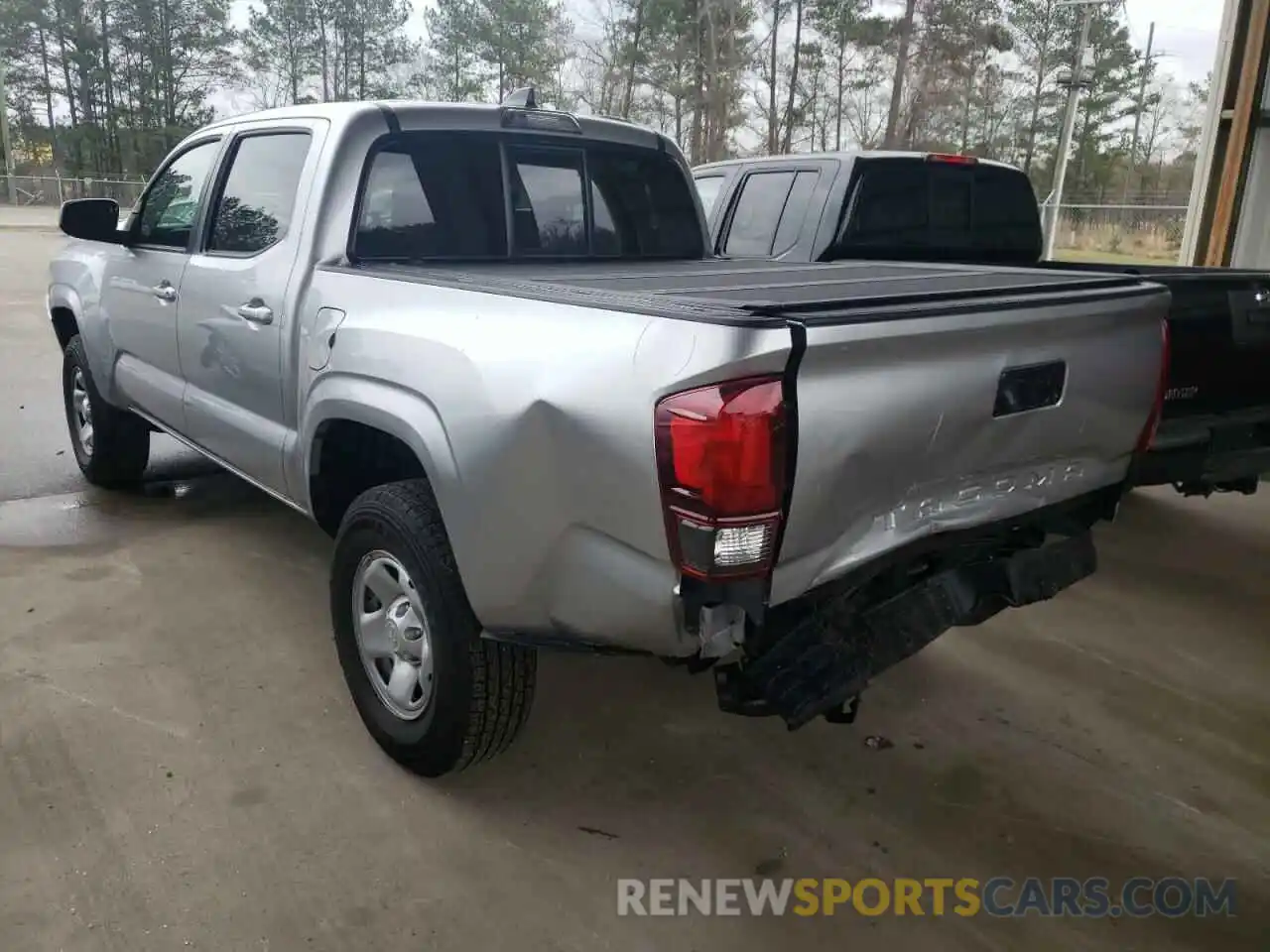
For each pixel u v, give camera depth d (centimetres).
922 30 3856
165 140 5669
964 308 231
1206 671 390
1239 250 873
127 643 374
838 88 4066
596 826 283
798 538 214
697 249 454
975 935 248
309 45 5709
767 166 628
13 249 2347
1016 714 354
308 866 260
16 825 269
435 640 273
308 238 332
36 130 5972
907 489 235
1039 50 4406
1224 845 285
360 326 294
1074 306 259
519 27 4731
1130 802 304
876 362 217
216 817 276
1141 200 4372
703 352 201
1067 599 460
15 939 230
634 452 212
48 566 443
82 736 312
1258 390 474
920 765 321
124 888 248
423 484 289
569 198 398
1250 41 822
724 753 323
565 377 226
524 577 243
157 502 538
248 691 343
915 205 600
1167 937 250
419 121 347
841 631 236
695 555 207
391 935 238
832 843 281
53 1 5562
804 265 407
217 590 423
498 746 284
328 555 466
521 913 247
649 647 230
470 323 259
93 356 499
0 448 637
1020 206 652
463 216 363
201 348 396
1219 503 620
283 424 350
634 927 245
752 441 199
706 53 3919
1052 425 265
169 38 5681
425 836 275
